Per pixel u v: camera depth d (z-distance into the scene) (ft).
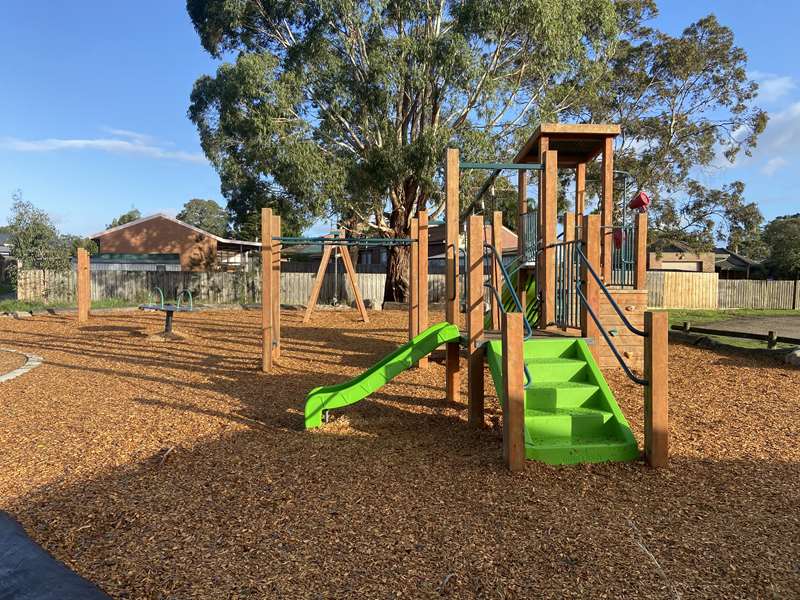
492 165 22.21
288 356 33.24
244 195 79.41
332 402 18.29
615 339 30.73
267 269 28.04
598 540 10.46
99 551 10.12
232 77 62.34
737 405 21.56
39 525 11.17
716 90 92.32
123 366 29.50
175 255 118.01
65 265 73.87
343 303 78.28
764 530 10.94
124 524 11.23
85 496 12.64
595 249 18.56
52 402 21.47
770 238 143.43
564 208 90.48
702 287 93.61
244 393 23.26
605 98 91.40
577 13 64.39
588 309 16.99
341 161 67.92
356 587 8.89
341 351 35.65
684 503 12.27
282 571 9.39
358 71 68.95
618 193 94.58
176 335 41.47
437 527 11.02
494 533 10.77
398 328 48.88
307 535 10.71
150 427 18.17
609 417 15.69
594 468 14.40
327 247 53.36
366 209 72.08
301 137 65.62
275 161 64.34
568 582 9.04
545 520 11.34
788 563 9.64
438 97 67.31
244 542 10.44
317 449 16.02
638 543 10.32
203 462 14.90
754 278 145.07
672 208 96.99
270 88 62.08
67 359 31.58
